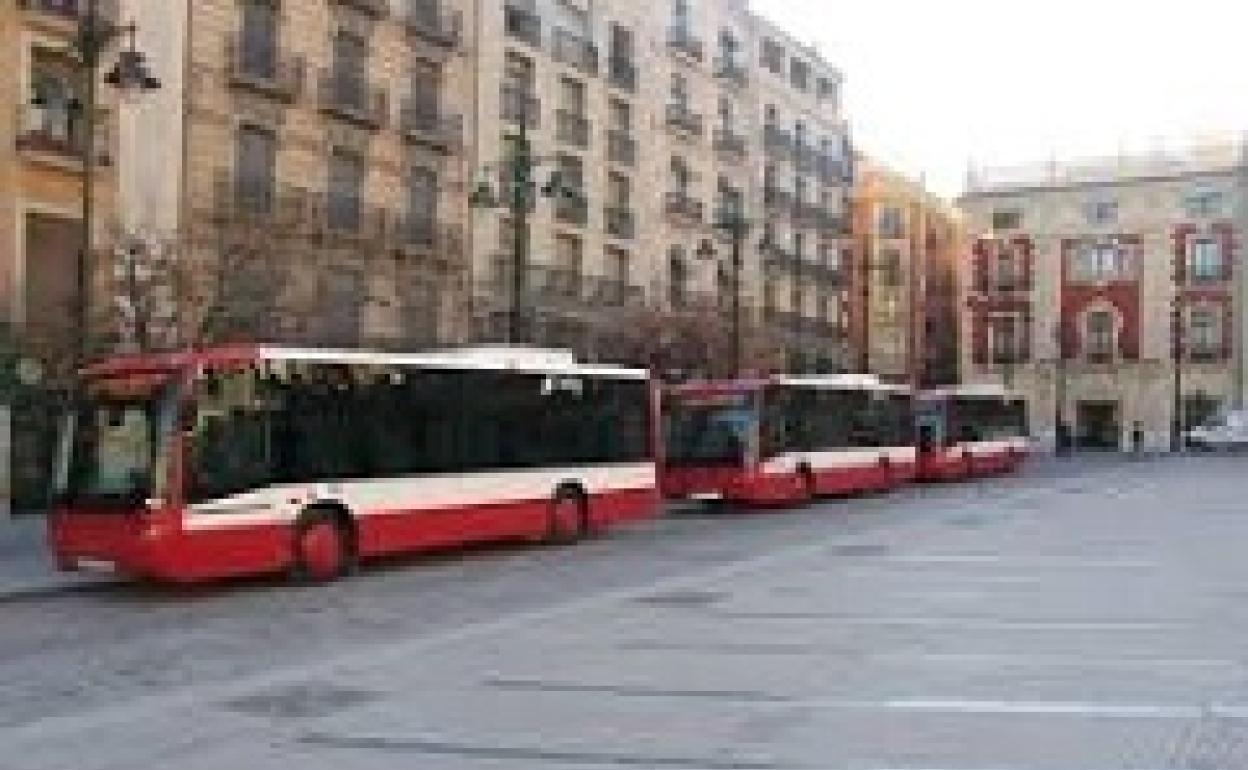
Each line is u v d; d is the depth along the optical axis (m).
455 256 42.22
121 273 28.92
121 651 13.24
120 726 9.66
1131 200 85.38
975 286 89.69
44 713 10.22
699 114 58.22
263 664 12.38
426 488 21.00
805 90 69.31
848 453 36.00
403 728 9.51
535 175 46.62
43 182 30.05
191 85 33.50
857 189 79.06
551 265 47.47
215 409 17.88
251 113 35.22
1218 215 82.88
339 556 19.45
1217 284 82.56
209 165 34.00
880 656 12.31
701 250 52.34
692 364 46.97
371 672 11.82
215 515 17.70
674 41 56.19
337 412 19.56
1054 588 17.30
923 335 86.56
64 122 30.59
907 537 24.89
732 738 9.09
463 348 26.33
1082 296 86.56
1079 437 86.25
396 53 40.41
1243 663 11.82
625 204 52.25
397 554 22.06
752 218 62.66
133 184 31.77
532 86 46.78
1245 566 19.78
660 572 19.78
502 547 23.88
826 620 14.67
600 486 24.98
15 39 29.38
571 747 8.88
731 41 61.53
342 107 37.97
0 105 29.08
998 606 15.65
